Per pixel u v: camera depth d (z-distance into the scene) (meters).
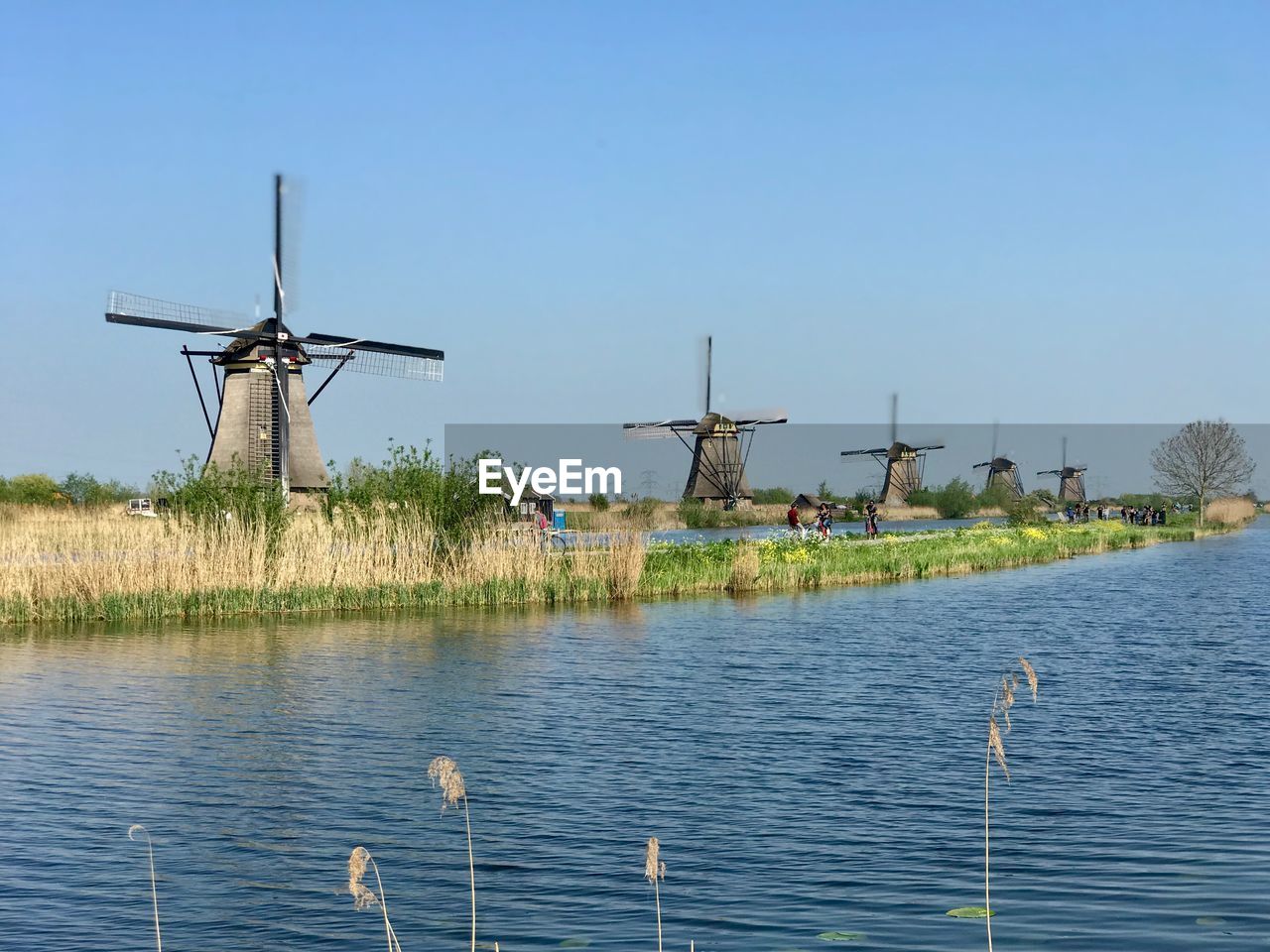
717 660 22.16
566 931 8.88
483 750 14.80
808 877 10.05
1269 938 8.51
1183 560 55.19
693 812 12.03
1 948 8.60
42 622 27.48
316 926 9.05
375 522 32.34
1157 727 16.17
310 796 12.66
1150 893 9.48
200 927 9.03
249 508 31.41
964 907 9.24
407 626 27.30
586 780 13.31
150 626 26.97
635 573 34.53
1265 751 14.68
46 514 55.28
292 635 25.59
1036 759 14.30
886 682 19.88
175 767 13.95
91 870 10.37
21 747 14.95
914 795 12.64
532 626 27.48
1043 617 30.23
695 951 8.44
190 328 55.34
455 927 9.00
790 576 39.09
